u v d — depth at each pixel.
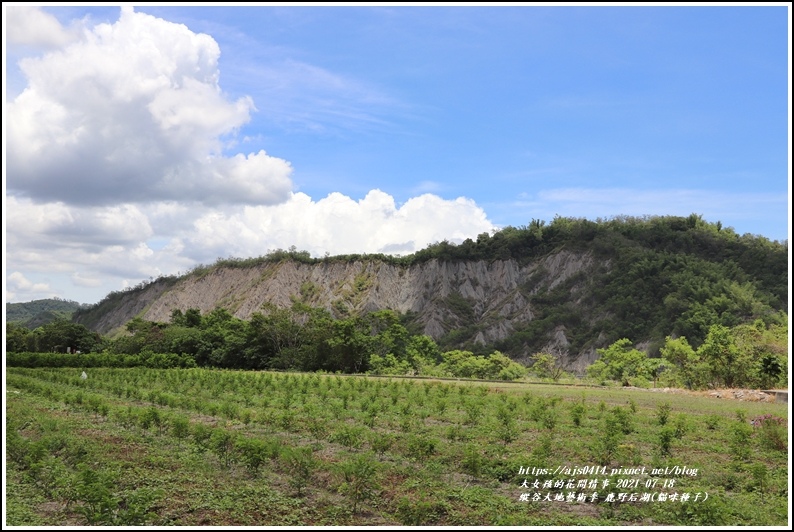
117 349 95.69
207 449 22.45
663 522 15.60
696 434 27.80
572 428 28.78
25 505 16.30
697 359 63.81
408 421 28.23
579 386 58.41
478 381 65.56
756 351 61.19
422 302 158.62
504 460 21.08
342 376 67.81
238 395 43.28
